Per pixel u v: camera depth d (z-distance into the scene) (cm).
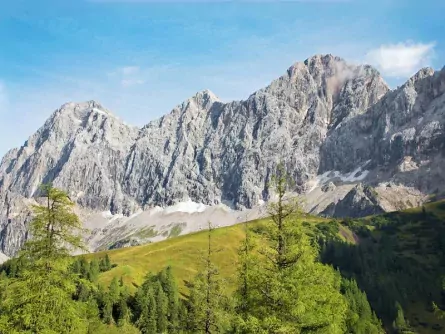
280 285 2611
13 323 2364
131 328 8431
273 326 2516
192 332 3894
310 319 2598
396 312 16600
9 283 2467
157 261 18238
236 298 2966
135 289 13788
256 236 2864
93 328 4941
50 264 2508
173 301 11394
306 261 2766
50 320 2412
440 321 16325
